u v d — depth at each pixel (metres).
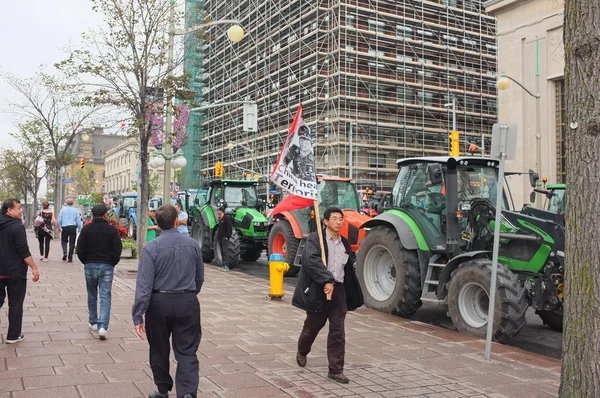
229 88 52.34
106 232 7.24
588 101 3.58
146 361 6.00
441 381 5.60
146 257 4.59
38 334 7.21
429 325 8.51
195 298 4.71
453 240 8.77
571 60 3.71
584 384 3.49
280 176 6.19
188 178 56.28
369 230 10.19
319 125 43.03
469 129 48.38
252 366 5.94
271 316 8.76
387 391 5.23
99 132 27.81
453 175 9.01
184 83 14.67
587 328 3.50
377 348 6.95
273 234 15.07
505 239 8.18
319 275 5.39
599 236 3.51
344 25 42.06
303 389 5.21
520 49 28.33
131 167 70.62
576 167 3.63
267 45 48.66
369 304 9.82
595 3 3.58
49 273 13.77
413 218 9.28
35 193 39.81
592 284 3.50
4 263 6.61
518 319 7.27
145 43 14.20
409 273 9.04
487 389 5.39
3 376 5.40
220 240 16.61
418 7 46.25
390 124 43.97
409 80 45.66
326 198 14.40
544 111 27.30
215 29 50.69
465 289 7.93
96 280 7.29
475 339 7.54
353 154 43.12
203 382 5.36
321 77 41.91
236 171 51.03
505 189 9.73
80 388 5.06
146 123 14.31
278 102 46.69
